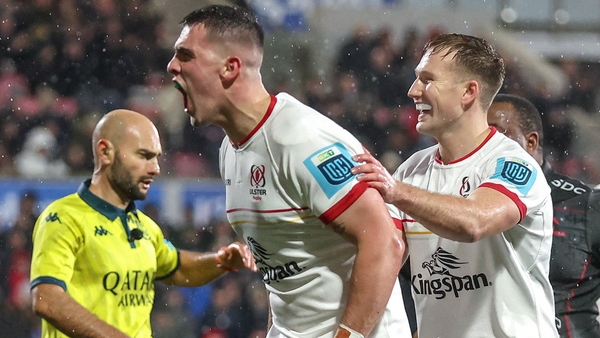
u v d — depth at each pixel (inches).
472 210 380.8
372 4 1701.5
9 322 1025.5
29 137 1314.0
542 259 420.8
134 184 517.7
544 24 1694.1
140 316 526.6
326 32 1675.7
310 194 369.7
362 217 365.1
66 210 500.4
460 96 420.8
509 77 1621.6
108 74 1445.6
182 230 1111.6
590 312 519.2
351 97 1472.7
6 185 1099.3
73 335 467.2
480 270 415.2
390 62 1499.8
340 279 392.8
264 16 1660.9
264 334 1041.5
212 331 1023.6
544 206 415.2
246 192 391.5
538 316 414.3
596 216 513.7
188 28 386.3
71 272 486.6
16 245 1074.7
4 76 1392.7
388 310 404.2
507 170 404.2
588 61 1669.5
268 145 378.3
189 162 1320.1
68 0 1451.8
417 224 429.7
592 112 1614.2
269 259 402.6
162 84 1462.8
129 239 520.1
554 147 1558.8
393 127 1446.9
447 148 431.5
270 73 1599.4
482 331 418.0
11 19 1425.9
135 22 1480.1
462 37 428.8
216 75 380.5
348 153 373.4
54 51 1427.2
